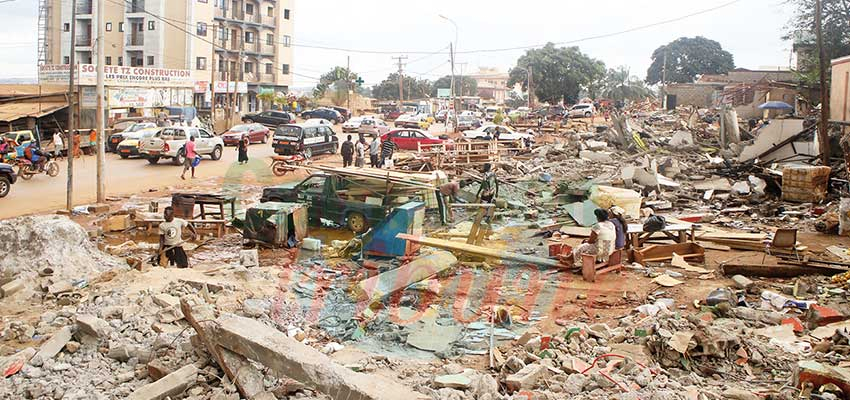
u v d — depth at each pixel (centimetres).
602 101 8175
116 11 6394
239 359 668
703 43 10612
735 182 2267
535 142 4112
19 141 2764
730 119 3272
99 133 1981
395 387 598
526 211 1922
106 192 2233
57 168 2566
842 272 1203
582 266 1224
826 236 1560
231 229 1664
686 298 1096
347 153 2930
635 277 1223
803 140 2541
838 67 2700
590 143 3344
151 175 2672
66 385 691
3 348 799
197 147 3153
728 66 10544
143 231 1628
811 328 935
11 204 1980
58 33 6575
